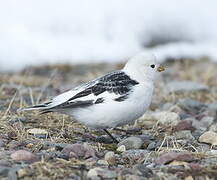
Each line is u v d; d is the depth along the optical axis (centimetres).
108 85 987
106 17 1938
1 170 788
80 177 788
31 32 1844
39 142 945
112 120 980
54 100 1000
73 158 857
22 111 1159
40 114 1149
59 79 1667
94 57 1858
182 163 851
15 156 843
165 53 1931
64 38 1877
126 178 788
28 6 1877
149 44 1956
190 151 939
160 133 1096
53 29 1883
